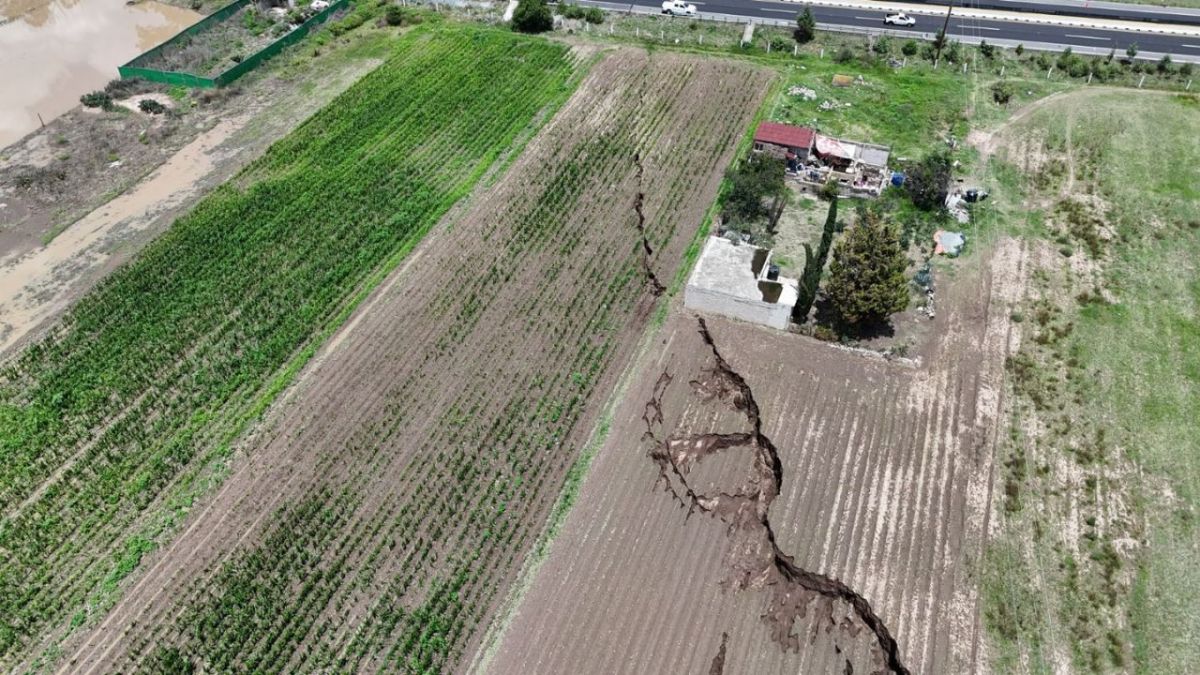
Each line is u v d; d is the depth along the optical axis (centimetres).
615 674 3994
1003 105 7656
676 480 4800
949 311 5731
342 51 8700
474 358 5525
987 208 6550
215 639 4197
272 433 5122
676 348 5538
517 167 7081
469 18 9144
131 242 6438
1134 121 7350
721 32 8806
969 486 4728
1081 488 4688
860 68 8219
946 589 4284
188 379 5444
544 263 6188
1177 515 4541
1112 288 5850
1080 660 4003
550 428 5084
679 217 6531
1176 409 5059
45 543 4616
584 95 7900
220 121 7750
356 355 5581
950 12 8269
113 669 4109
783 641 4112
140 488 4834
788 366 5391
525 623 4191
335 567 4406
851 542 4488
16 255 6384
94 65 8894
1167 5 9156
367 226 6506
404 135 7444
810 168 6862
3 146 7569
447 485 4800
